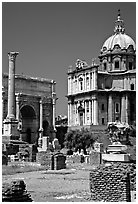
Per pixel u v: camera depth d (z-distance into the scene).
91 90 133.25
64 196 22.11
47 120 133.25
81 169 42.31
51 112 134.62
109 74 139.00
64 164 43.25
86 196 21.95
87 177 33.41
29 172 38.81
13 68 73.06
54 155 42.88
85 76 137.75
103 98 134.88
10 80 72.56
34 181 30.31
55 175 35.56
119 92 135.88
